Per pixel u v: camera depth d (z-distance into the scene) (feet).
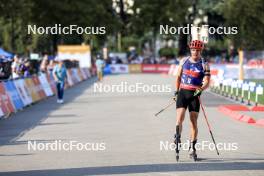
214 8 472.03
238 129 135.44
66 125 144.97
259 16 397.39
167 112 176.86
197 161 93.40
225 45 579.89
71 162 92.99
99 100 228.63
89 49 506.48
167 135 124.67
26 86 208.64
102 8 575.79
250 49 439.63
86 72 447.42
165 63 610.65
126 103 212.02
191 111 94.53
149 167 88.07
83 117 164.55
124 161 93.56
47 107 199.82
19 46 488.85
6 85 175.32
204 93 268.41
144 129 135.23
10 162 93.71
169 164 90.63
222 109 180.14
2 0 410.72
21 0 426.51
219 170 85.40
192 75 94.07
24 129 137.80
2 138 122.21
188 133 128.26
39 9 490.49
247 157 97.35
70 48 506.07
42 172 84.84
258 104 203.41
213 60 563.89
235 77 380.58
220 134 126.41
